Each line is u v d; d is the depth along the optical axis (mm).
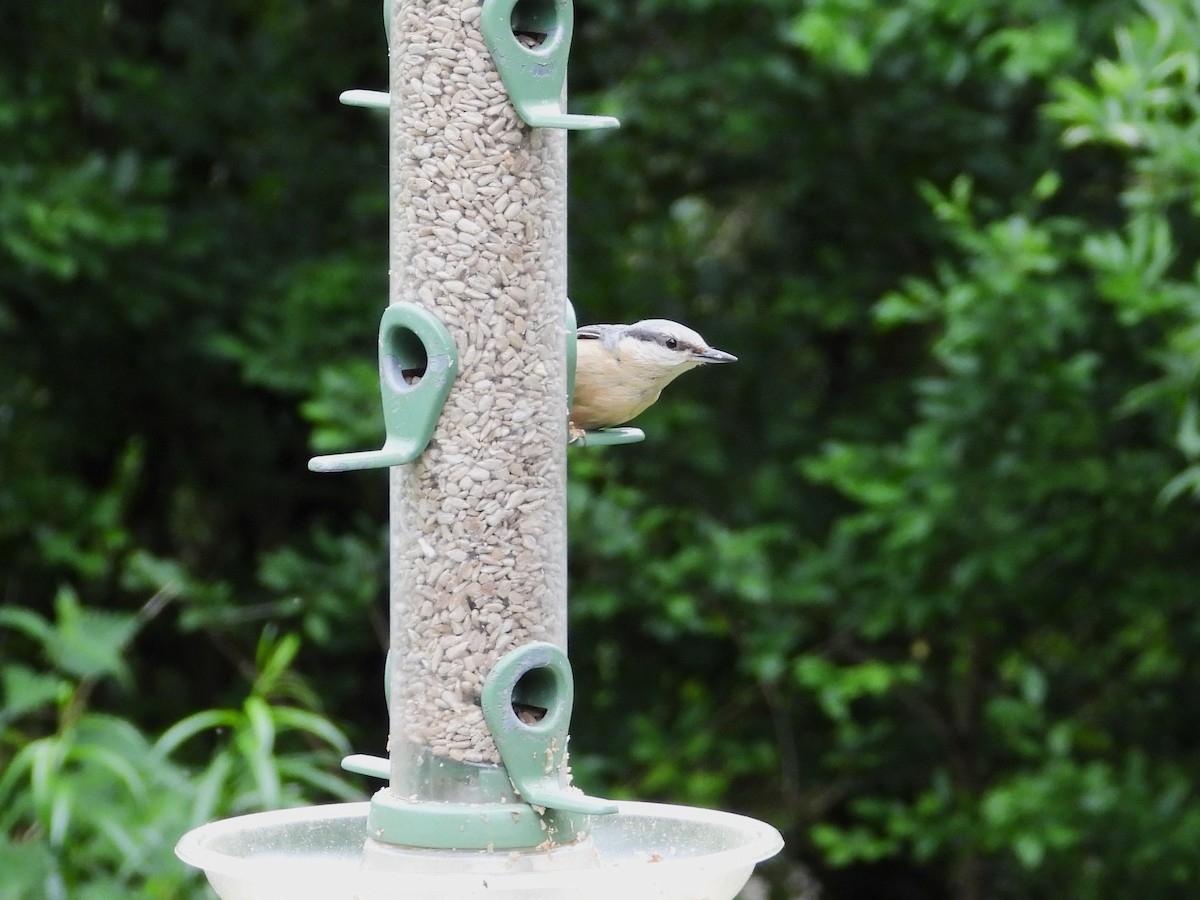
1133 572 10711
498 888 4191
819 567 10875
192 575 12141
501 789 4742
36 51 11227
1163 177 8398
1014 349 9766
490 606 4836
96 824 7691
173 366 12125
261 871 4266
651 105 11273
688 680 11992
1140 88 8203
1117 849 10516
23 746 8914
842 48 9531
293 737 10594
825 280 11930
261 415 12484
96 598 12031
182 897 7695
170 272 11234
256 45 11961
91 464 12625
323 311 11164
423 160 4906
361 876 4367
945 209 9734
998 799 10445
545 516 4922
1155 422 10438
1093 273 10102
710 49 11398
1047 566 10758
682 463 11656
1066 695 11586
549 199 4969
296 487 12688
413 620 4859
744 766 11484
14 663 11258
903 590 10656
